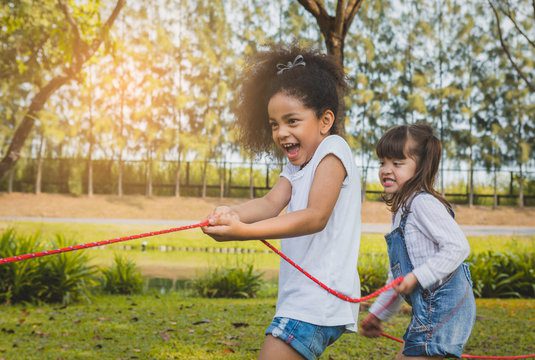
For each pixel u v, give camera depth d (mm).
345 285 2184
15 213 23047
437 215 2416
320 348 2137
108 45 8070
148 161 24656
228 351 4586
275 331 2111
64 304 6922
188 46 23297
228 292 8141
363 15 23484
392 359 4438
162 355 4422
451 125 24281
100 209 24000
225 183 27312
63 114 22906
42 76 12969
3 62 10266
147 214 23969
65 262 7141
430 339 2379
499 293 8438
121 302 7258
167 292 8469
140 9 22406
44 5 8633
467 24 23438
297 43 2471
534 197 27000
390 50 24078
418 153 2570
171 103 23438
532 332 5523
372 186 26797
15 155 8680
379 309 2699
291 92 2252
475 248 13914
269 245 2090
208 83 23312
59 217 23094
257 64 2496
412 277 2336
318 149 2250
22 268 6879
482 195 27188
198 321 5758
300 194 2260
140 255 13219
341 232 2217
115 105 23359
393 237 2553
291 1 21859
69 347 4676
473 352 4645
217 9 23062
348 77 2508
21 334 5141
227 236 2004
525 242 15523
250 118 2562
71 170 25359
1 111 21453
